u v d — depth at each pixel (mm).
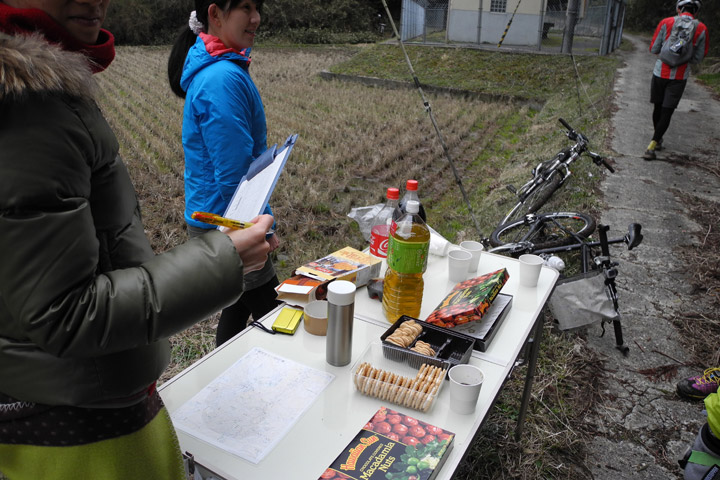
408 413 1525
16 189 893
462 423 1493
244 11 2303
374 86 15555
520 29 20078
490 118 11422
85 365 1072
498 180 7191
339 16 33438
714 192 6172
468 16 20297
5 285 933
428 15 23453
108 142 1087
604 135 8312
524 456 2734
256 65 19109
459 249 2494
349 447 1341
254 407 1522
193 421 1464
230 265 1109
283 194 6348
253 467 1321
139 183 6738
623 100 11266
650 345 3605
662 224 5305
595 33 22375
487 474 2617
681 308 3996
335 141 9062
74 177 969
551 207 5605
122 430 1183
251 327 1922
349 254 2408
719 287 4227
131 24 27391
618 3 22156
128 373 1131
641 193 6066
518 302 2213
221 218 1265
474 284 2133
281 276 4535
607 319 3379
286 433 1432
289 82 15609
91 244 986
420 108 12156
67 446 1140
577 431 2918
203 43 2367
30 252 915
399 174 7562
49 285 927
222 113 2279
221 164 2334
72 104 989
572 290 3352
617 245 4855
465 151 8945
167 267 1056
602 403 3109
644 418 3018
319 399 1566
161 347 1230
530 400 3076
